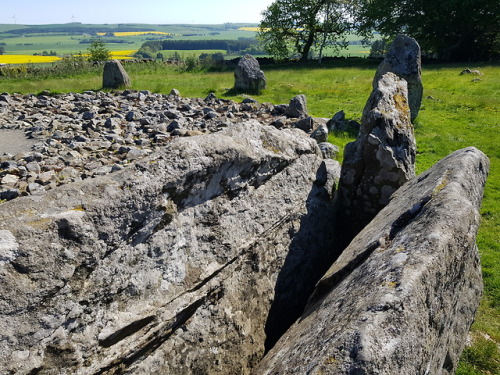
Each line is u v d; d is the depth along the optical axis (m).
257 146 3.70
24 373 2.06
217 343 3.17
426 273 2.33
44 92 15.45
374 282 2.41
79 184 2.48
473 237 2.88
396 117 5.40
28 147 8.62
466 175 3.74
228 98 16.19
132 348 2.61
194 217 3.09
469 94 17.67
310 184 4.62
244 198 3.60
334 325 2.27
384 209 4.36
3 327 1.99
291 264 4.16
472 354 4.07
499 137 11.41
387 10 37.28
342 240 5.37
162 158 2.84
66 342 2.26
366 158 5.15
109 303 2.49
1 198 5.92
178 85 19.55
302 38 43.16
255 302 3.62
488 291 5.04
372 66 29.73
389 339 1.98
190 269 3.02
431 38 36.72
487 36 35.75
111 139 9.21
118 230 2.50
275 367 2.52
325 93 17.83
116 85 17.77
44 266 2.13
